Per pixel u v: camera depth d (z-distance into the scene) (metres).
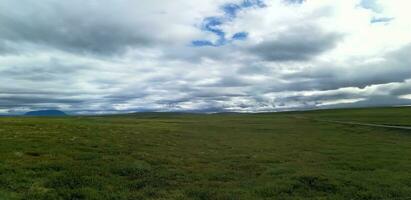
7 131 35.97
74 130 42.56
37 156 23.66
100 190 17.22
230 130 69.69
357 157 32.44
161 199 16.50
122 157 25.84
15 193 15.32
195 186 19.30
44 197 15.22
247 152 34.66
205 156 30.61
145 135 44.91
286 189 18.94
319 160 30.41
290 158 31.25
